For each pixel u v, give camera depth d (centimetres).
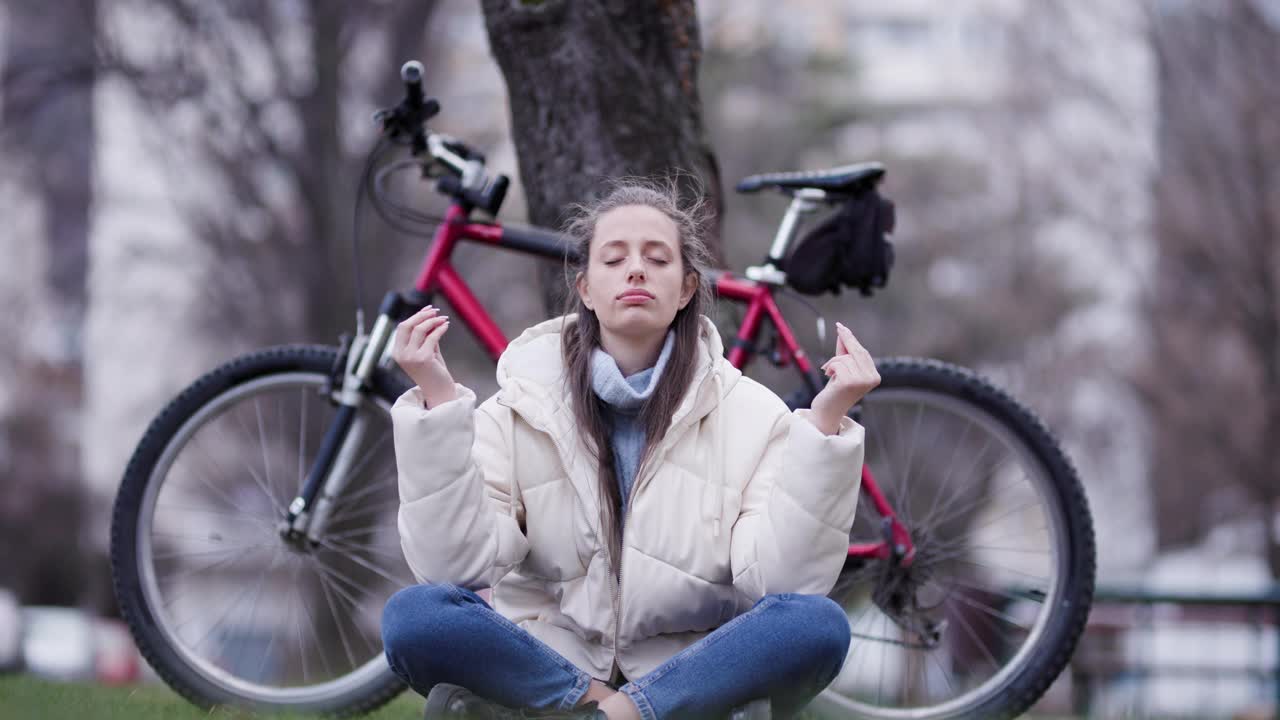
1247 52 1616
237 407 400
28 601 2288
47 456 2178
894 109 2061
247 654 369
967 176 2000
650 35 384
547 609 268
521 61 385
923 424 369
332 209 1256
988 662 353
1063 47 1769
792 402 346
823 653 247
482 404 273
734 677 243
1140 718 482
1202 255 1653
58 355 2070
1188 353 1698
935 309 1941
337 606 380
